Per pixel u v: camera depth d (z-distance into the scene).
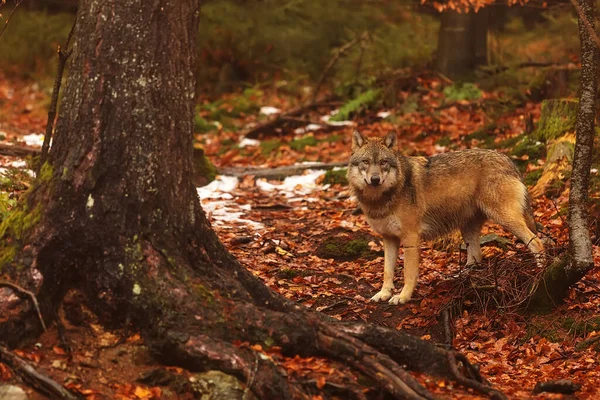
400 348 9.34
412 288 12.87
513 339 11.64
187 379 8.40
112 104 8.99
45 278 8.80
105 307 8.88
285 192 19.67
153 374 8.49
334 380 8.55
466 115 25.14
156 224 9.04
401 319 12.41
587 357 10.83
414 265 12.91
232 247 15.00
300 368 8.64
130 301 8.81
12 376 8.04
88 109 8.99
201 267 9.33
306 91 31.47
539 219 15.67
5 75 35.25
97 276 8.89
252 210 17.95
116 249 8.88
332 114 28.09
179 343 8.55
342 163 21.47
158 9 9.12
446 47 28.17
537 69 27.72
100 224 8.89
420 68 29.06
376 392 8.59
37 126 27.52
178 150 9.33
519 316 12.05
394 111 26.33
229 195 19.16
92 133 8.97
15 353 8.20
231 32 33.38
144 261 8.90
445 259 14.57
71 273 8.96
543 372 10.48
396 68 29.52
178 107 9.31
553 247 12.93
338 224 16.42
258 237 15.67
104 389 8.28
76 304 8.95
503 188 13.41
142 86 9.05
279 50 33.16
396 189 12.72
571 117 18.48
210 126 28.25
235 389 8.17
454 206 13.48
